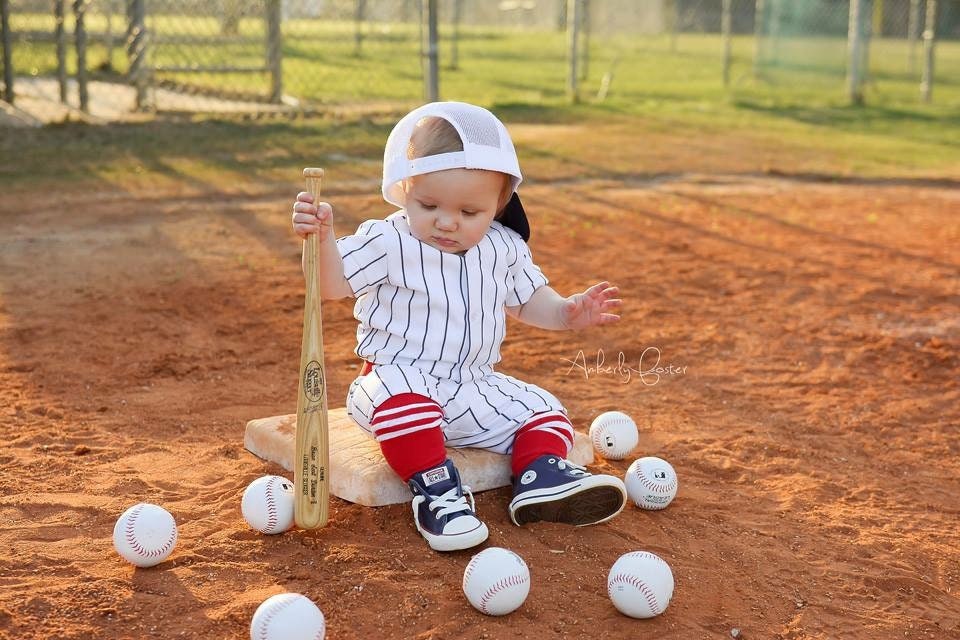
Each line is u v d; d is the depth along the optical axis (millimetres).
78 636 2455
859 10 16672
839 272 6773
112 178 9094
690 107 15977
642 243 7469
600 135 12898
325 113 13203
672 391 4574
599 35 30688
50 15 18844
